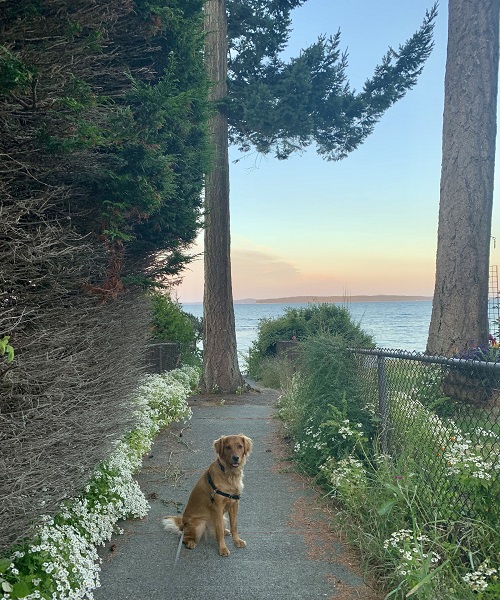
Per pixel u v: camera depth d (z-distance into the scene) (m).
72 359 3.31
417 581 3.16
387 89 14.91
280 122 13.55
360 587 3.68
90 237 3.97
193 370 14.95
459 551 3.56
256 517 5.12
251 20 14.25
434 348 9.72
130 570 3.95
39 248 3.01
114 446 4.91
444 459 4.18
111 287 3.94
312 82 14.26
